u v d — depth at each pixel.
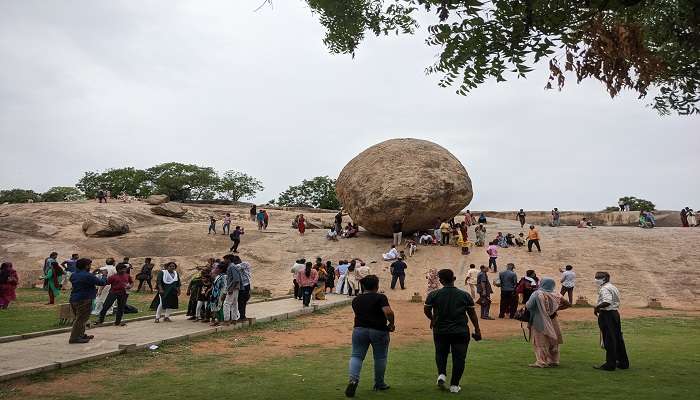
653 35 5.55
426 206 27.95
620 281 21.73
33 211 36.34
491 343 11.04
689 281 21.25
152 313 15.08
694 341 10.86
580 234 29.97
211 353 9.85
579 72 4.89
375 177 29.00
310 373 8.04
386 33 7.08
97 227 31.91
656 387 6.67
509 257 25.86
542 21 4.86
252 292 22.14
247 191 78.31
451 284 6.80
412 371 8.04
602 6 4.75
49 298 17.48
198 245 30.70
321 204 81.25
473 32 5.08
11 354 8.80
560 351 9.70
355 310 6.77
